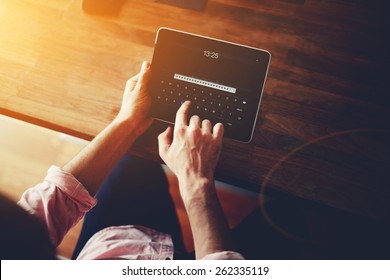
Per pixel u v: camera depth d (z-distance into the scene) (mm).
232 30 952
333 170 858
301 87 914
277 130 890
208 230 676
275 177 858
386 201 835
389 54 921
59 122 914
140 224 1102
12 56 969
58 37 978
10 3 1006
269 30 948
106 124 908
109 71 947
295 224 1097
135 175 1136
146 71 837
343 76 915
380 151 866
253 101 825
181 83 841
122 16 979
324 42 935
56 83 944
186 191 734
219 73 837
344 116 892
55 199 728
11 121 1318
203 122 805
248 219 1111
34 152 1341
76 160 795
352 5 950
